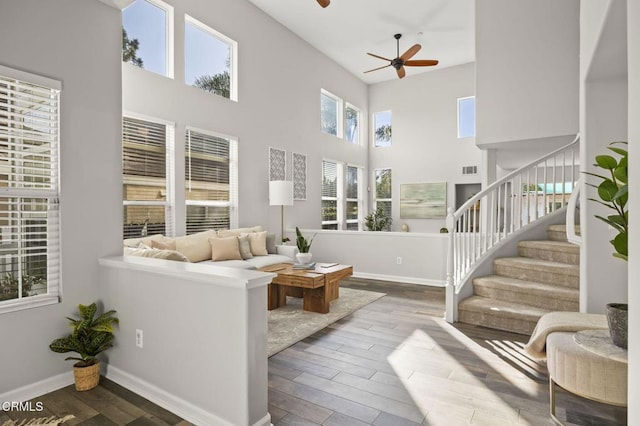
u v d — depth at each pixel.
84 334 2.48
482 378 2.61
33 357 2.37
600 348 1.91
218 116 5.50
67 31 2.50
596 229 2.82
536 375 2.65
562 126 4.64
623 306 2.06
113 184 2.77
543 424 2.06
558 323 2.32
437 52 7.85
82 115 2.58
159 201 4.73
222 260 4.86
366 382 2.55
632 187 1.18
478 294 4.11
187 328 2.16
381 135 9.69
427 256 5.74
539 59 4.79
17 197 2.32
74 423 2.08
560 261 4.03
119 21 2.82
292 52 7.01
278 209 6.68
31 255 2.40
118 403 2.29
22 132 2.32
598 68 2.55
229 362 1.97
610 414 2.16
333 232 6.57
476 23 5.17
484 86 5.12
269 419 2.05
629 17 1.21
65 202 2.50
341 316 4.07
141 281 2.40
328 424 2.07
